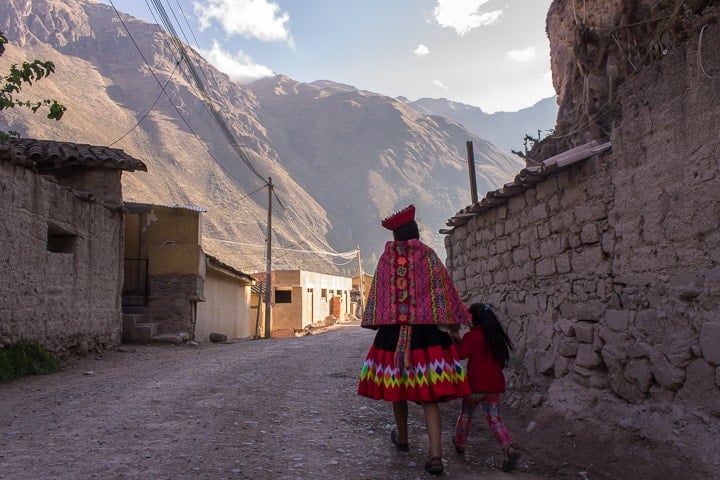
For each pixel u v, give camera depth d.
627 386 5.39
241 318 28.17
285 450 4.83
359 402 7.01
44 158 12.46
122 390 7.18
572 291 6.55
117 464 4.20
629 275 5.56
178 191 130.00
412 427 5.98
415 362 4.32
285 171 191.75
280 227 135.75
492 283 8.98
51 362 9.30
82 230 11.50
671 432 4.64
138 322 16.48
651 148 5.32
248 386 7.59
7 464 4.12
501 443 4.70
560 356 6.59
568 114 12.98
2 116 118.81
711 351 4.50
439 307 4.34
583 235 6.31
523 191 7.83
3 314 8.57
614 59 9.86
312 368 9.87
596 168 6.16
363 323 4.56
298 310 43.06
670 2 7.87
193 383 7.71
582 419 5.68
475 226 9.77
